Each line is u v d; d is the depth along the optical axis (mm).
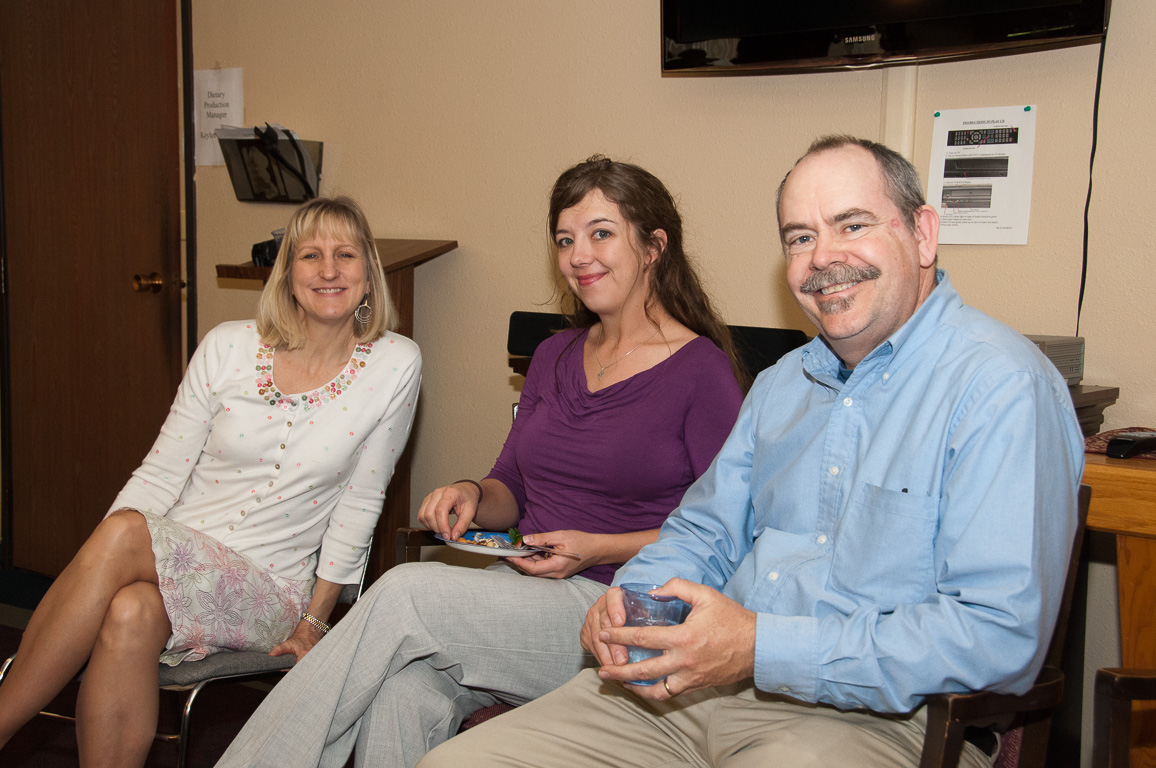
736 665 1075
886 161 1184
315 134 2836
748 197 2102
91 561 1534
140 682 1505
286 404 1823
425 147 2635
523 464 1749
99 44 3160
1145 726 1427
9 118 3406
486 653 1411
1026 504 1008
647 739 1240
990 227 1819
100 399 3275
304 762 1328
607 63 2291
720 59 2020
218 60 2973
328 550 1845
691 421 1590
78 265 3285
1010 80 1774
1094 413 1647
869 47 1837
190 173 3049
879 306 1154
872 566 1121
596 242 1667
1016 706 1035
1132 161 1661
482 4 2490
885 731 1097
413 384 1920
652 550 1364
